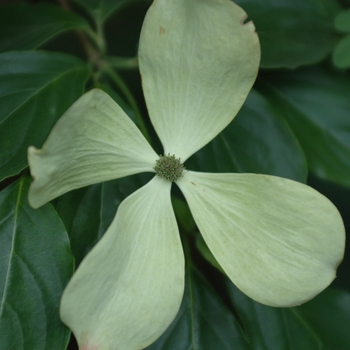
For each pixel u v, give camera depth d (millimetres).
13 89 248
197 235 253
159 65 234
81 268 201
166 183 240
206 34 228
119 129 227
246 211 233
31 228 227
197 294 252
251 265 230
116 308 216
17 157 233
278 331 253
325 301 265
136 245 228
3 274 222
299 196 226
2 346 216
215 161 261
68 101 251
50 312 221
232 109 237
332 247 222
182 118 242
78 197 241
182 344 244
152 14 227
